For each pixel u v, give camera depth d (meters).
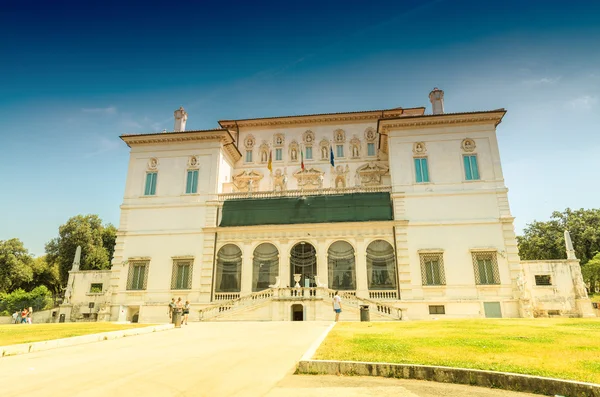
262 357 11.41
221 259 36.03
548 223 61.81
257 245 36.00
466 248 33.19
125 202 38.78
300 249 35.66
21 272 55.38
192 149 39.66
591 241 55.41
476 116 35.94
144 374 9.27
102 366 10.27
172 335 17.84
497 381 8.09
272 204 37.06
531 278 32.62
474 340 13.14
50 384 8.38
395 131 37.25
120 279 36.34
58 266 59.25
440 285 32.44
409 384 8.37
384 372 9.02
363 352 10.92
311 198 36.91
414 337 14.33
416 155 36.38
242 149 45.25
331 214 35.78
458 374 8.48
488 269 32.62
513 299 31.47
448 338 13.84
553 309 31.77
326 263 34.53
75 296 38.38
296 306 31.42
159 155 39.88
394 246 34.25
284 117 44.75
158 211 38.09
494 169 35.06
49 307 49.59
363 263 34.06
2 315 46.53
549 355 10.20
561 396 7.32
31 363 10.77
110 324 23.97
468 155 35.81
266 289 33.47
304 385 8.26
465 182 35.00
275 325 22.53
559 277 32.41
